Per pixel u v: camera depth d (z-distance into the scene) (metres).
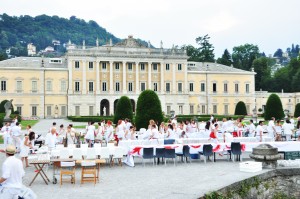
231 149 27.00
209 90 111.56
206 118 78.31
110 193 17.33
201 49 161.12
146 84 106.81
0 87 95.88
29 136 27.20
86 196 16.86
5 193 13.38
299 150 27.59
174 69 108.12
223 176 19.47
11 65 96.75
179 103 108.00
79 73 101.06
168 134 31.20
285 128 36.31
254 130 36.91
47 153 23.55
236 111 98.19
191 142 30.08
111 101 102.81
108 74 104.00
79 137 38.59
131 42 105.75
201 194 15.54
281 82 138.75
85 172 19.80
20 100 97.25
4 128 35.69
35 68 98.12
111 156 25.95
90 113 101.75
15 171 13.64
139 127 40.66
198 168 24.20
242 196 17.88
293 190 20.98
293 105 117.19
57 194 17.44
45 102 99.31
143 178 21.05
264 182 19.88
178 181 19.66
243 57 161.88
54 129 27.77
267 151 21.62
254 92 115.88
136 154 26.31
